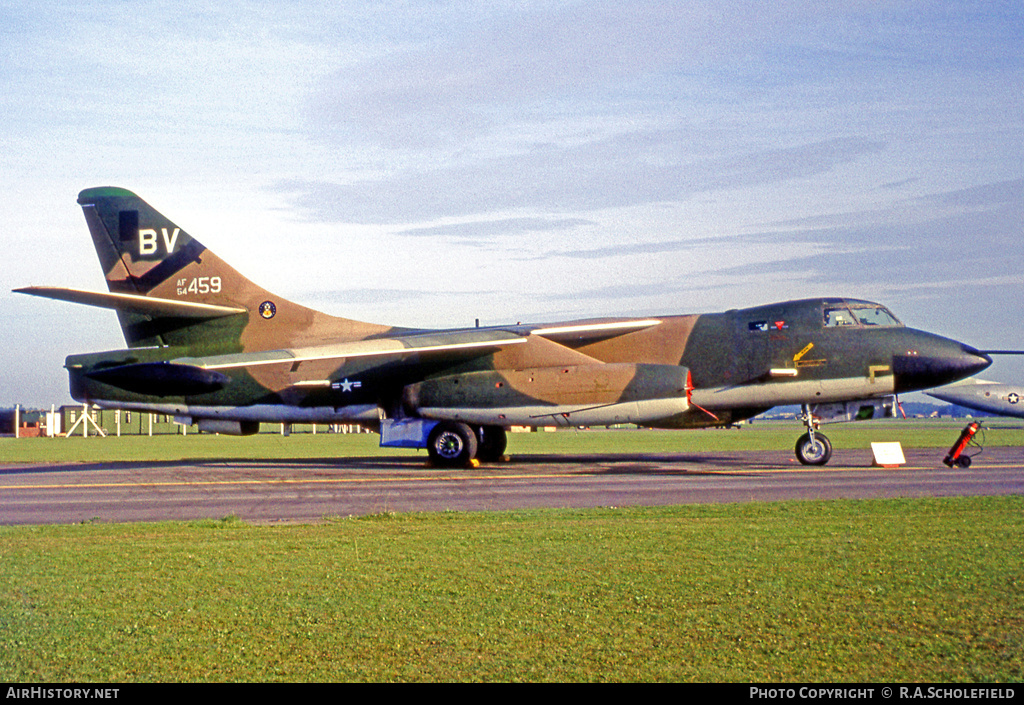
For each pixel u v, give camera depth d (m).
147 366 21.47
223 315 24.91
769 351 21.36
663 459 25.55
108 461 28.02
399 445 22.89
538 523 10.73
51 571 7.78
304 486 17.14
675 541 9.11
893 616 5.92
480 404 22.16
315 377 23.78
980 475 17.97
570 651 5.22
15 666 5.00
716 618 5.91
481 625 5.79
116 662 5.06
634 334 22.62
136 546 9.19
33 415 77.44
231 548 9.00
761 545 8.79
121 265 25.08
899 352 20.81
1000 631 5.56
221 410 24.48
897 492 14.52
